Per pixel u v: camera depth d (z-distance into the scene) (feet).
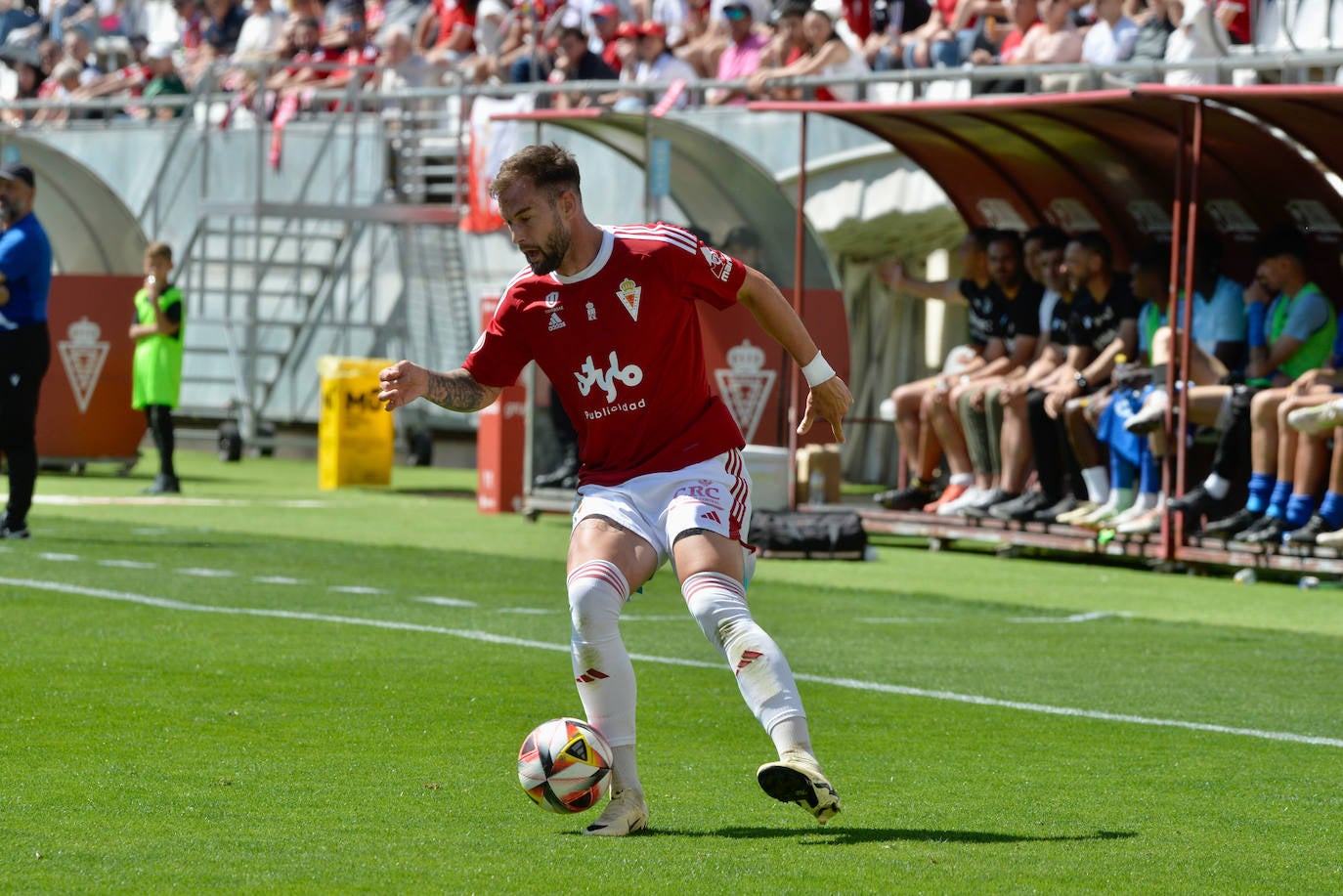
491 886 43.88
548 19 247.70
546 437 169.37
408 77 250.57
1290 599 122.52
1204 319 140.26
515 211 50.60
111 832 48.93
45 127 283.18
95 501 171.42
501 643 89.25
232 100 261.03
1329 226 138.51
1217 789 59.16
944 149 156.15
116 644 84.99
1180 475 135.64
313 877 44.37
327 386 198.80
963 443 157.69
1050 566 143.64
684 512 51.26
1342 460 126.72
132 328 180.75
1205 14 167.63
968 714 73.10
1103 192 151.02
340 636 90.12
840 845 49.42
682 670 82.38
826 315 171.01
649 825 51.93
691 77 222.69
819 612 107.76
